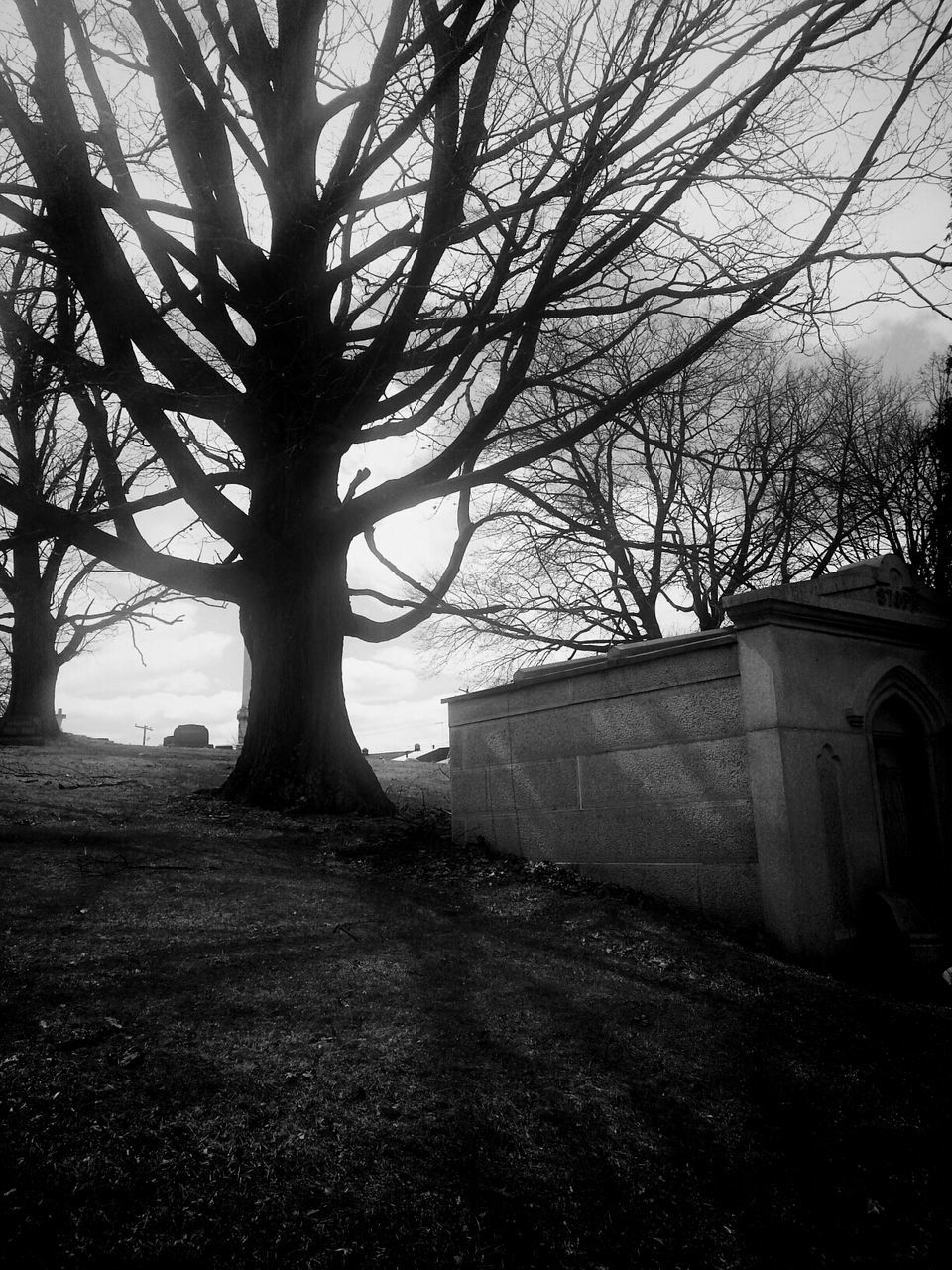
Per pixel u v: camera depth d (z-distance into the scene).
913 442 23.86
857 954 7.07
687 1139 4.13
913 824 8.42
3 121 11.66
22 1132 3.51
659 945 6.58
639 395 11.71
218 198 12.66
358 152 12.17
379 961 5.89
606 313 12.39
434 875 8.63
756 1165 4.03
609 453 23.67
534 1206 3.54
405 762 24.58
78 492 23.28
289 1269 3.06
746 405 23.75
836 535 23.05
